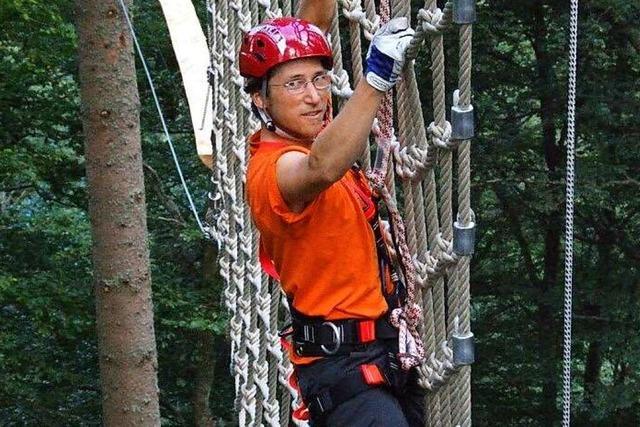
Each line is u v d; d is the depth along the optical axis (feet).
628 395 45.85
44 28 43.29
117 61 22.99
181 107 55.31
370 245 8.73
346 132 7.77
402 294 8.99
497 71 49.75
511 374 52.70
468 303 8.50
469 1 7.64
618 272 49.29
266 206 8.48
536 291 51.31
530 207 48.03
